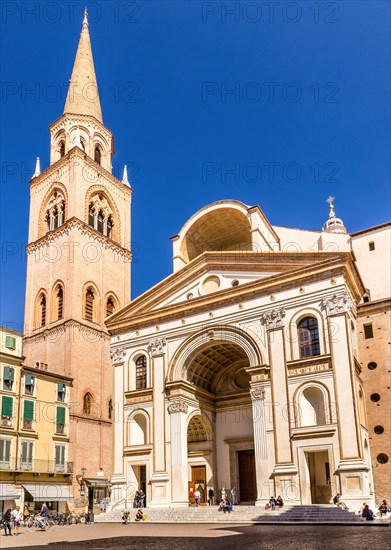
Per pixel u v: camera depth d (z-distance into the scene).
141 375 42.06
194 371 41.19
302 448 32.81
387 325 38.06
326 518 28.58
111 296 62.75
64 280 58.69
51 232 62.25
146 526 31.70
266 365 35.78
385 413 36.34
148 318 42.59
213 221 47.31
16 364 47.47
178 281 42.66
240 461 41.28
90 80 73.06
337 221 59.75
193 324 40.19
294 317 35.97
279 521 29.36
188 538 22.42
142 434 40.69
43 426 48.50
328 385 33.25
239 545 18.58
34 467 46.28
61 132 69.38
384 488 34.75
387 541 18.08
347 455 31.23
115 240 66.81
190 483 41.41
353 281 37.03
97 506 51.06
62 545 21.58
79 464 50.88
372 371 37.69
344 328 33.84
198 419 41.53
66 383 52.56
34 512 44.72
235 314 38.47
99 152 70.56
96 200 65.44
